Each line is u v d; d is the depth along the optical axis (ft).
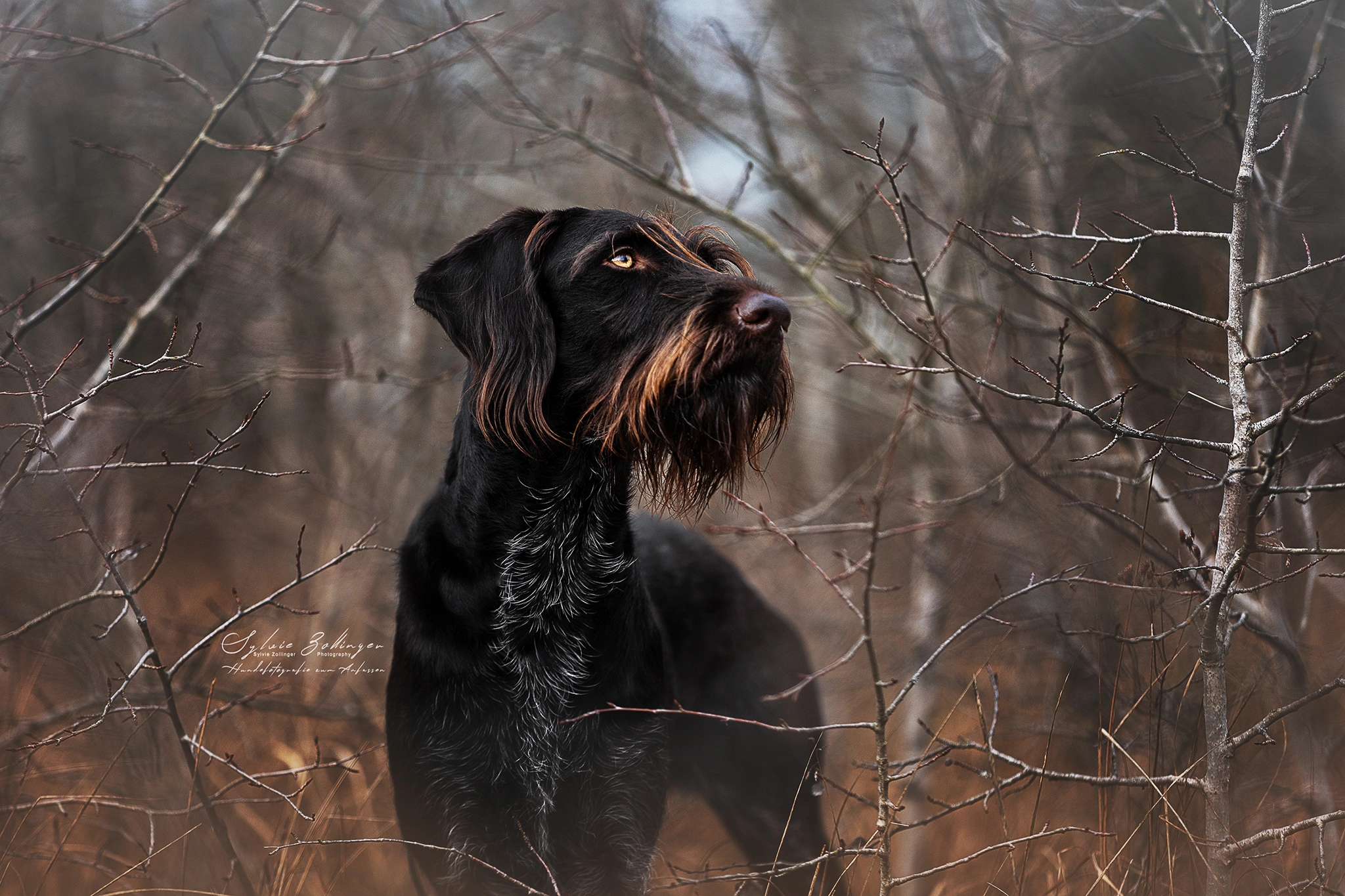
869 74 18.37
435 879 9.76
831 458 26.81
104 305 18.49
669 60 17.97
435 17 21.68
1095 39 15.87
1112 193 18.01
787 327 9.55
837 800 15.43
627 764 10.11
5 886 11.43
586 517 10.19
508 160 24.16
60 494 16.28
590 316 9.92
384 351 24.17
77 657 15.10
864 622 8.15
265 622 19.16
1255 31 15.35
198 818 12.61
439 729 9.81
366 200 23.97
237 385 16.35
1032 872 12.06
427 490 23.38
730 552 23.15
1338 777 12.10
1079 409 8.86
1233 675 12.84
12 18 14.14
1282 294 15.15
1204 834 10.45
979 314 17.42
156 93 25.95
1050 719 14.66
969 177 16.58
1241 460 8.61
